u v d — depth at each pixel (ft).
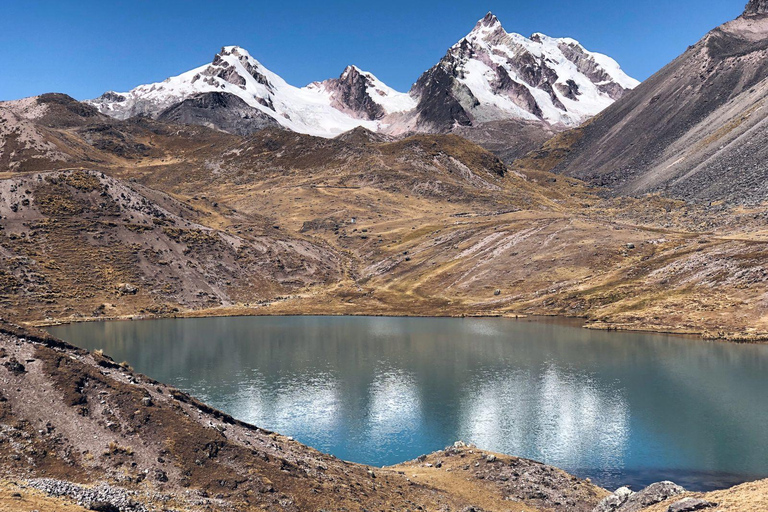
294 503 141.28
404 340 460.14
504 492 184.55
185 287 628.69
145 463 137.08
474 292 653.71
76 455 132.77
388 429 258.78
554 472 201.87
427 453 232.32
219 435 156.76
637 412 276.82
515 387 321.73
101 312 543.39
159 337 462.60
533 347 428.56
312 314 602.03
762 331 438.40
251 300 649.61
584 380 334.44
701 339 443.32
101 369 165.27
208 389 316.81
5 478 118.42
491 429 257.55
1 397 137.39
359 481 169.89
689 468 214.48
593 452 230.89
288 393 311.27
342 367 369.91
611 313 532.73
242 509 133.59
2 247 572.10
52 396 143.84
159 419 151.02
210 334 481.87
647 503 146.10
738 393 303.68
